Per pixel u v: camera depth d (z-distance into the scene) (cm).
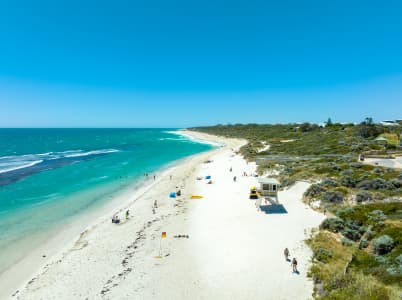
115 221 2559
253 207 2839
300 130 11375
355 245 1831
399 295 1157
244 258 1794
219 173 4931
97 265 1794
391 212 2144
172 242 2103
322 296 1317
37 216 2748
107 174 4925
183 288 1516
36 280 1645
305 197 2980
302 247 1870
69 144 11931
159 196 3466
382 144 5734
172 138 17238
